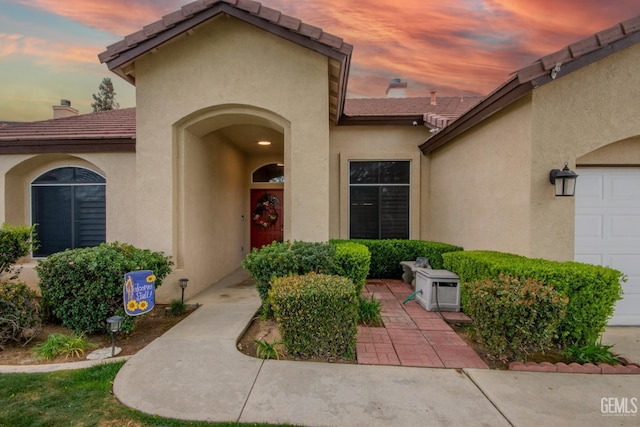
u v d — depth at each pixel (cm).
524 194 506
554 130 488
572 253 489
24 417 280
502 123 568
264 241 1159
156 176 635
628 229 536
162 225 636
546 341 372
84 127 834
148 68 633
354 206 973
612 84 488
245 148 1039
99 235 783
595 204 537
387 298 678
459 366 378
